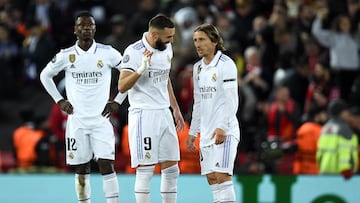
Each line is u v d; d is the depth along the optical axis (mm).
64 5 65812
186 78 50906
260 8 61031
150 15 59219
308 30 58812
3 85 61531
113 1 68562
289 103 50750
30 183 43719
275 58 56531
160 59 33719
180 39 53969
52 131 51281
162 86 34031
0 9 64875
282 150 47000
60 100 34969
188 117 45125
